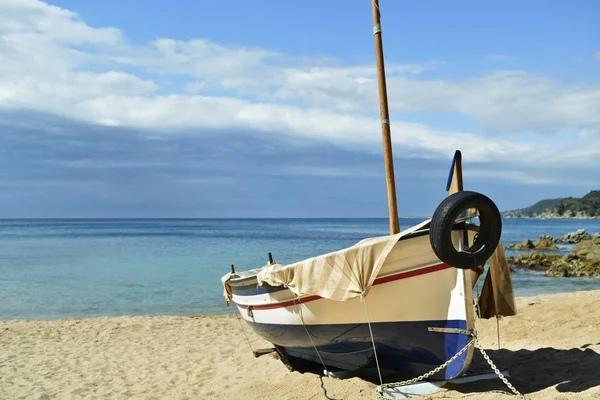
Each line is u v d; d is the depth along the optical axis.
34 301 18.30
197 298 18.94
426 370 6.71
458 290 6.19
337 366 7.88
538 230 99.50
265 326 8.47
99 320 14.77
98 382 8.87
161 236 65.62
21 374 9.43
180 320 14.72
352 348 7.18
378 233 79.44
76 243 49.19
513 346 8.68
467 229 6.14
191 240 55.81
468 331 6.12
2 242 50.41
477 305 7.61
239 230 93.25
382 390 6.49
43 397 8.12
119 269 26.95
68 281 22.81
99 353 10.97
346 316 6.85
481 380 6.66
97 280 23.12
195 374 9.15
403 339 6.60
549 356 7.61
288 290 7.47
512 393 6.00
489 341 9.27
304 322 7.43
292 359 8.80
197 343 11.79
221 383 8.39
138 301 18.39
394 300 6.44
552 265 27.78
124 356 10.69
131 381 8.88
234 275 10.28
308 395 6.91
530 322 10.06
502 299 7.19
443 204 5.87
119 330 13.38
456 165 6.29
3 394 8.28
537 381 6.57
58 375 9.34
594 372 6.57
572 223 167.50
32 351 11.21
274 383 7.84
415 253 6.25
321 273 6.73
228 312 16.50
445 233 5.78
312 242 52.12
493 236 6.03
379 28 8.08
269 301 8.02
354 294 6.40
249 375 8.72
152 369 9.62
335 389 6.90
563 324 9.54
